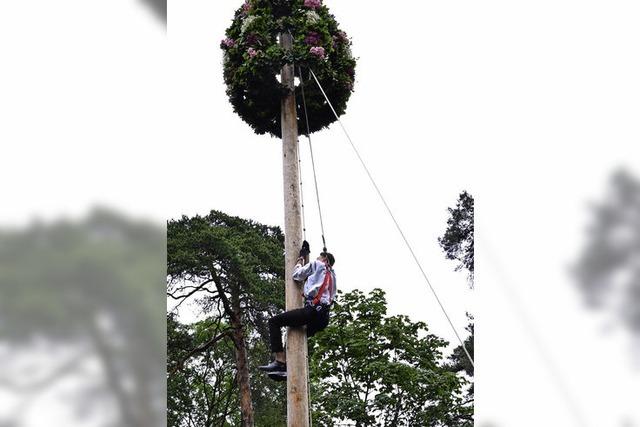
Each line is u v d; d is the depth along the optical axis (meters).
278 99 7.21
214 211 22.23
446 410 15.40
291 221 6.46
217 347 24.42
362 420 14.88
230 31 7.26
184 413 23.72
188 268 19.72
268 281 20.81
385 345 15.81
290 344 6.12
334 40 7.27
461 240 22.19
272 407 24.56
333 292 6.25
